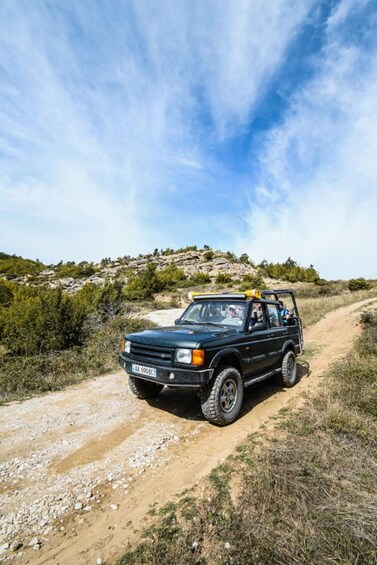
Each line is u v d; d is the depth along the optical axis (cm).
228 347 413
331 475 258
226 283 5678
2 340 1075
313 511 218
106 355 830
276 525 210
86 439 381
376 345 804
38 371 679
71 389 594
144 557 194
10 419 447
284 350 564
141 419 440
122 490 280
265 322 534
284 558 182
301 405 458
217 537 206
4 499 269
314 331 1265
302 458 285
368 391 451
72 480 296
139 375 418
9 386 588
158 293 4319
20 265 9875
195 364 368
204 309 542
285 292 673
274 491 243
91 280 6762
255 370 484
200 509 236
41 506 259
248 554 187
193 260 8412
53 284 6431
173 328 485
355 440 320
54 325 1003
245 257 8819
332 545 189
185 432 396
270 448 309
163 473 305
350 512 214
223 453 332
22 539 223
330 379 559
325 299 2320
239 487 261
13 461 332
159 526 223
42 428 414
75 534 227
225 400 411
